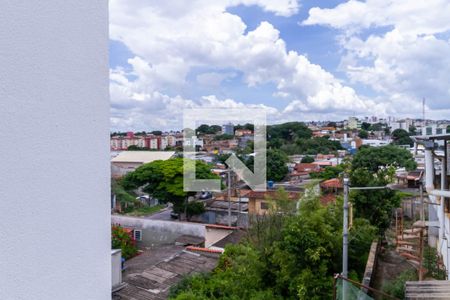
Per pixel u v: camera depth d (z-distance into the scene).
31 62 0.66
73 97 0.74
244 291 5.69
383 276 7.16
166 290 6.04
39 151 0.67
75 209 0.75
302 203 6.23
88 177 0.78
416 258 7.55
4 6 0.61
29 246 0.65
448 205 7.19
